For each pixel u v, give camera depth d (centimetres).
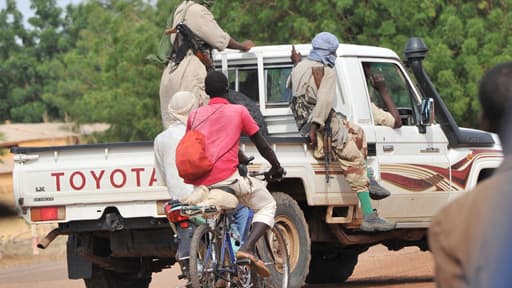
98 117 5772
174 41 2011
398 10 4975
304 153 1992
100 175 1903
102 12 6931
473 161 2311
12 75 12188
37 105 11494
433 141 2244
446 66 4862
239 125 1670
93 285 2148
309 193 1980
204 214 1606
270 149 1723
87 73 6669
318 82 1981
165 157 1769
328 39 2003
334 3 5103
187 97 1786
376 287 2269
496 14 5034
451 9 5041
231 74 2227
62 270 4297
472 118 4956
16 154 1938
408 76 2270
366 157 2023
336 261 2564
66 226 1956
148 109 5494
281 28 5200
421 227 2228
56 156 1933
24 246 6162
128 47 5747
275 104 2183
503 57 4838
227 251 1673
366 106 2142
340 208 2095
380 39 5009
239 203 1698
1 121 12081
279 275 1825
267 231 1789
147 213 1889
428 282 2366
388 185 2131
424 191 2205
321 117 1959
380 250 4191
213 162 1638
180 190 1747
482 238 575
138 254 2009
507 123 641
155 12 5966
